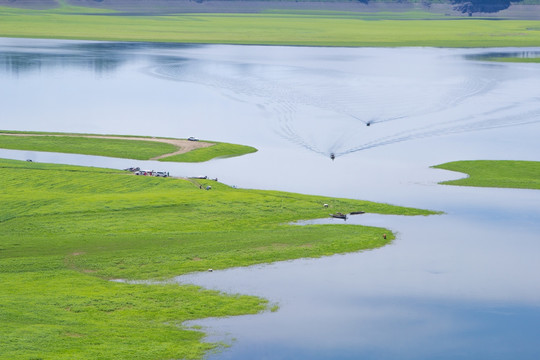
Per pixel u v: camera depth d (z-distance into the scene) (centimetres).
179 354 12600
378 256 17250
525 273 16338
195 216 19888
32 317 13588
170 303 14612
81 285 15312
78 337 12925
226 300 14825
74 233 18400
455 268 16575
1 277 15588
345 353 12862
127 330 13362
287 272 16238
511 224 19650
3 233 18338
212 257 16975
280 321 13975
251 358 12594
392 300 14912
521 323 14012
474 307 14650
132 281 15712
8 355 12038
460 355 12825
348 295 15125
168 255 17050
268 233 18662
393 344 13175
